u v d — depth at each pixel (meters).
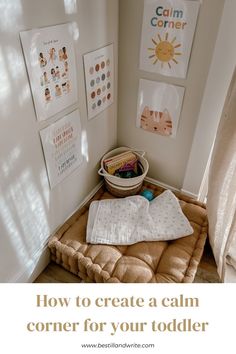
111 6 1.31
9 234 1.15
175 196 1.70
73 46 1.16
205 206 1.67
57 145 1.27
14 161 1.05
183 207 1.66
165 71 1.44
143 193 1.77
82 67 1.27
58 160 1.31
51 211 1.41
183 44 1.31
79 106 1.34
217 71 1.28
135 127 1.75
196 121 1.51
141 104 1.63
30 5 0.89
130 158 1.77
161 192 1.82
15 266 1.27
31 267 1.39
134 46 1.45
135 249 1.47
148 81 1.52
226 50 1.21
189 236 1.52
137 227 1.53
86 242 1.48
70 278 1.48
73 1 1.07
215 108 1.39
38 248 1.40
